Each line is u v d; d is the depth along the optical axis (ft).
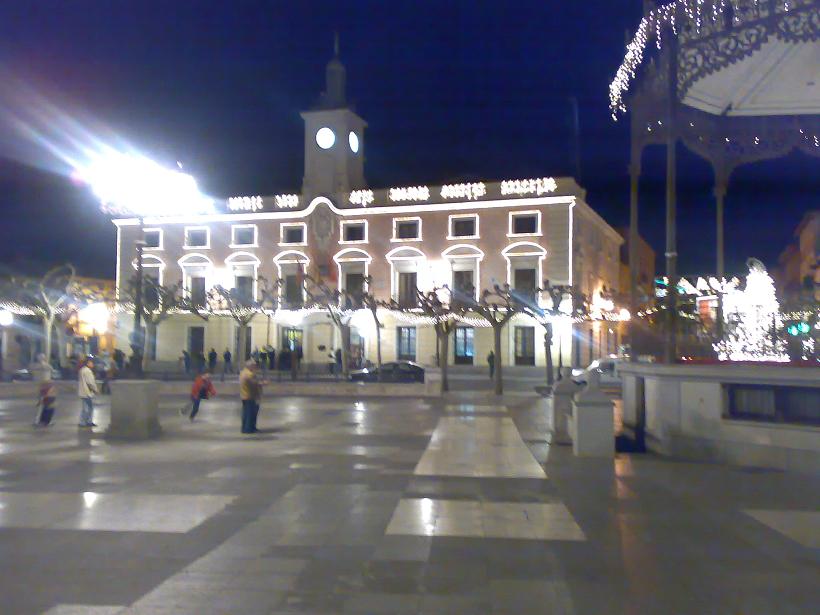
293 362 120.88
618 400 88.53
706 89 48.44
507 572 21.53
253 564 22.16
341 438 51.21
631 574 21.43
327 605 18.86
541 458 41.73
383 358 164.76
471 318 155.84
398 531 25.91
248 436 52.16
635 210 51.21
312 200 168.96
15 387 92.48
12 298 137.69
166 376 122.83
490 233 158.10
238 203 176.14
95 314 168.76
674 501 30.68
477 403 83.97
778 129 54.85
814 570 21.89
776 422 37.78
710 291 50.08
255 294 172.65
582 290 158.10
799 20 33.68
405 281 164.76
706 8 36.29
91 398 57.11
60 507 29.40
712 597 19.60
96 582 20.56
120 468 38.60
